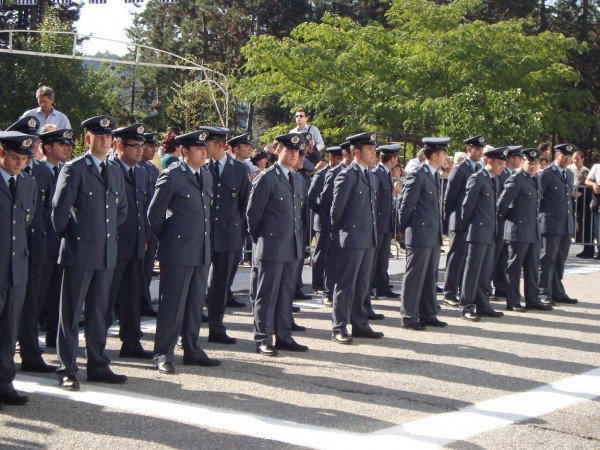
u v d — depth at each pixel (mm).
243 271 13766
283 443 5855
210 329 9234
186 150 8086
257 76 29375
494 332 10008
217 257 9250
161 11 53969
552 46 28500
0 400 6645
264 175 8742
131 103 58125
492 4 38688
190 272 7980
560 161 12016
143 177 8891
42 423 6227
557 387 7602
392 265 15102
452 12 28969
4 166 6680
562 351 9055
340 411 6672
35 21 43125
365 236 9320
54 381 7469
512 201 11352
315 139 14812
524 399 7180
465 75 26328
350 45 28906
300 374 7848
